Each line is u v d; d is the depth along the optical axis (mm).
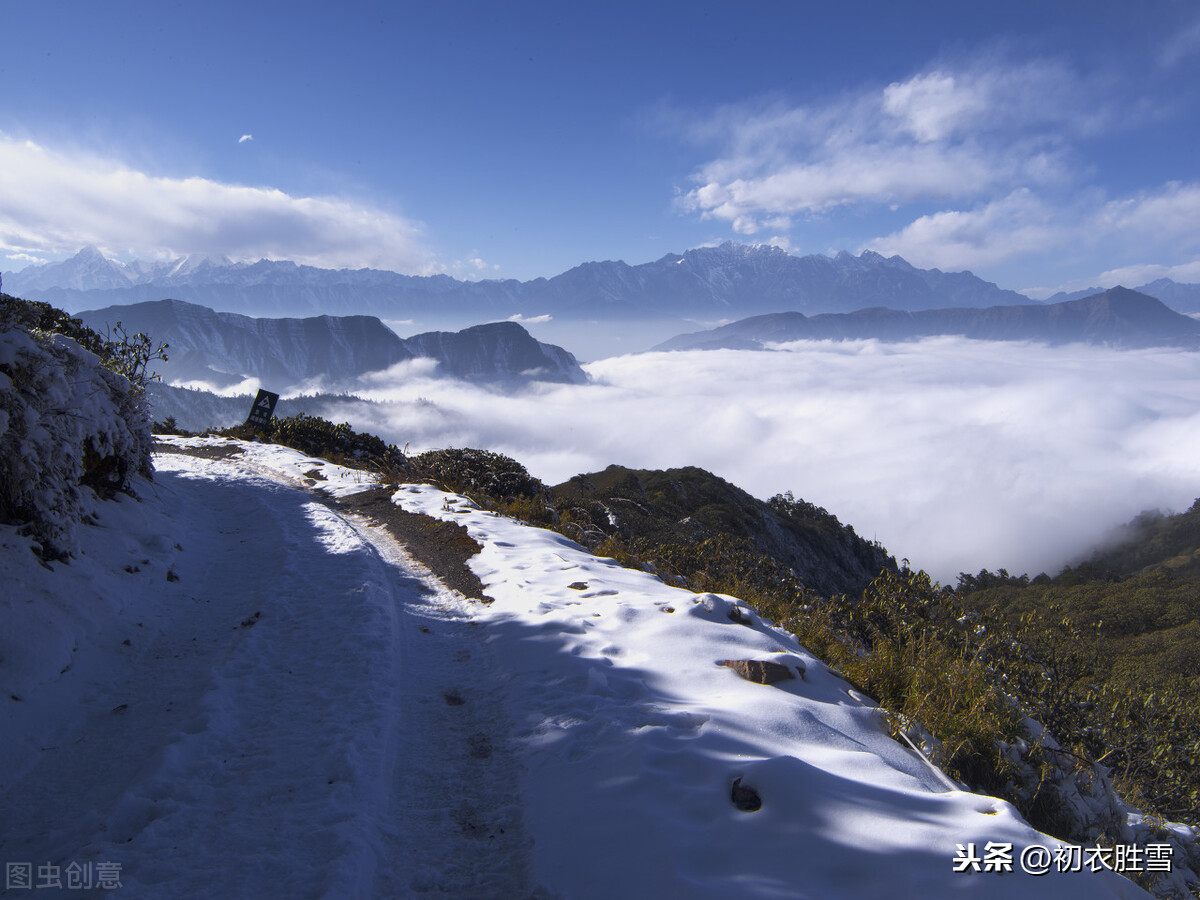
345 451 17750
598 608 6160
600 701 4371
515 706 4484
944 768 4270
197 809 3311
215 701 4379
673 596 6621
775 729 4059
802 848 2896
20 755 3873
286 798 3400
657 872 2787
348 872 2812
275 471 13898
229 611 6211
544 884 2844
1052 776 4848
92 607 5441
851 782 3434
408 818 3406
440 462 14984
